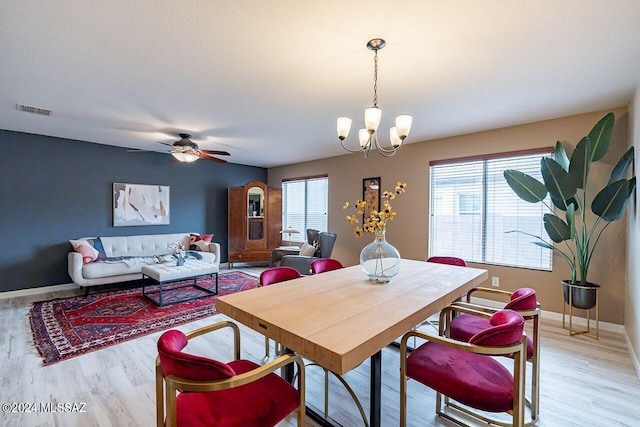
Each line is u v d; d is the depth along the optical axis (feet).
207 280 16.53
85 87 8.35
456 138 13.19
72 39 6.01
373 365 4.97
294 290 6.13
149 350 8.38
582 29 5.63
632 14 5.16
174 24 5.55
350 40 6.08
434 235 14.01
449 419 5.76
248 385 4.29
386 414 5.97
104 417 5.69
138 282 15.92
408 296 5.70
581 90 8.42
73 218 14.92
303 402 4.02
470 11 5.16
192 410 3.79
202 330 4.66
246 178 22.24
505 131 11.87
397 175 15.31
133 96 9.03
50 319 10.57
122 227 16.49
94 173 15.49
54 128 12.67
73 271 13.07
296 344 3.91
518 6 5.01
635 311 7.88
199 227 19.72
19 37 5.92
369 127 6.52
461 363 4.84
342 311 4.84
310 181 20.40
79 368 7.40
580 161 9.05
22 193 13.60
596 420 5.71
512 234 11.84
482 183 12.55
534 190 10.00
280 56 6.73
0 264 13.14
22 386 6.64
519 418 4.11
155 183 17.74
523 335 4.37
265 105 9.83
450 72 7.45
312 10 5.15
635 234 8.10
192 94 8.89
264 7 5.07
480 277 7.65
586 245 9.42
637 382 6.94
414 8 5.08
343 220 17.99
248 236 20.52
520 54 6.57
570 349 8.54
